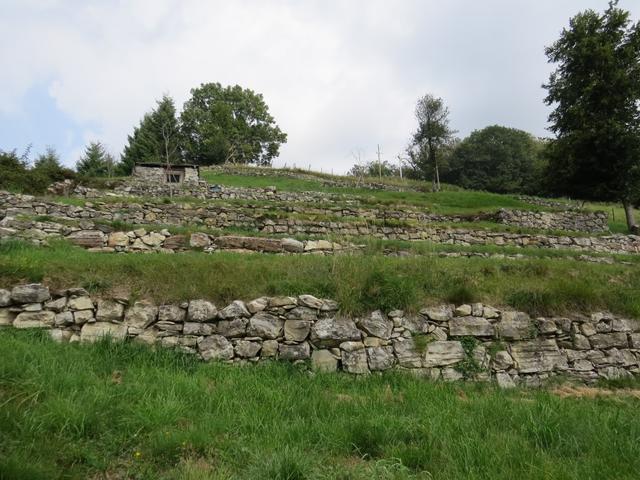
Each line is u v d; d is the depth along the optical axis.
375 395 5.33
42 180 19.00
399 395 5.53
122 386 4.64
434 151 36.91
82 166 42.59
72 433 3.62
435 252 12.48
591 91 21.95
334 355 6.33
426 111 36.69
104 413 3.96
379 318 6.66
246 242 10.81
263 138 68.25
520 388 6.53
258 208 16.48
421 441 3.94
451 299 7.27
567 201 31.03
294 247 11.03
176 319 6.22
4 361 4.49
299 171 36.56
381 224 15.52
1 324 5.93
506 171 55.06
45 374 4.48
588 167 22.97
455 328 6.87
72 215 13.02
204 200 16.42
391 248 12.13
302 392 5.23
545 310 7.51
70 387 4.39
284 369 5.96
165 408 4.18
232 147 54.44
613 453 3.72
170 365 5.63
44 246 8.93
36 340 5.66
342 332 6.43
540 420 4.36
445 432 4.02
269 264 7.68
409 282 7.23
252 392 4.99
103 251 9.94
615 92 21.77
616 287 8.57
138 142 44.88
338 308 6.67
